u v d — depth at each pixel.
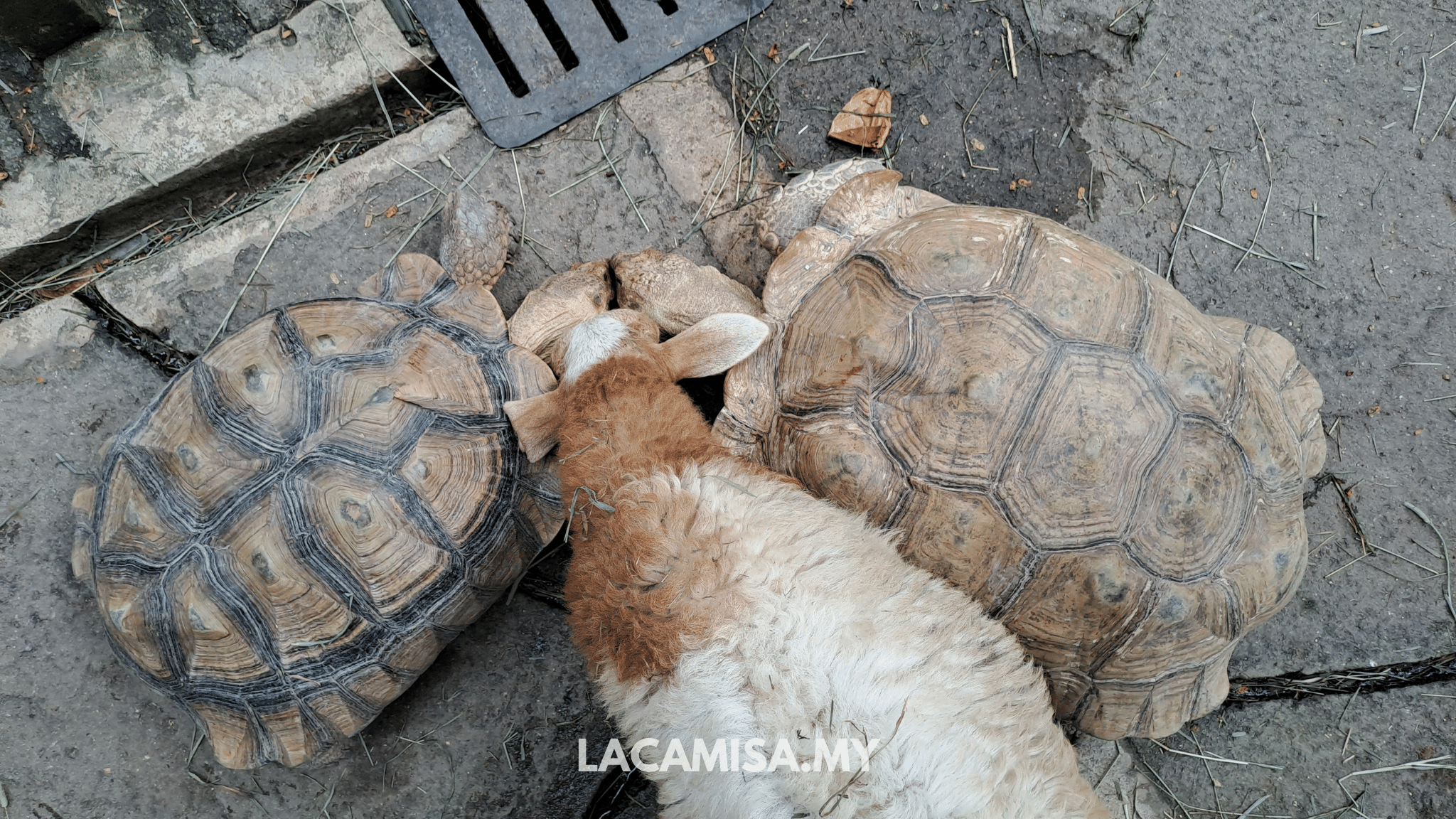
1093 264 1.04
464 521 1.05
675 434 0.97
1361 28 1.26
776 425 1.07
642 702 0.90
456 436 1.05
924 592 0.94
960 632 0.92
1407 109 1.26
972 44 1.26
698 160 1.25
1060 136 1.26
